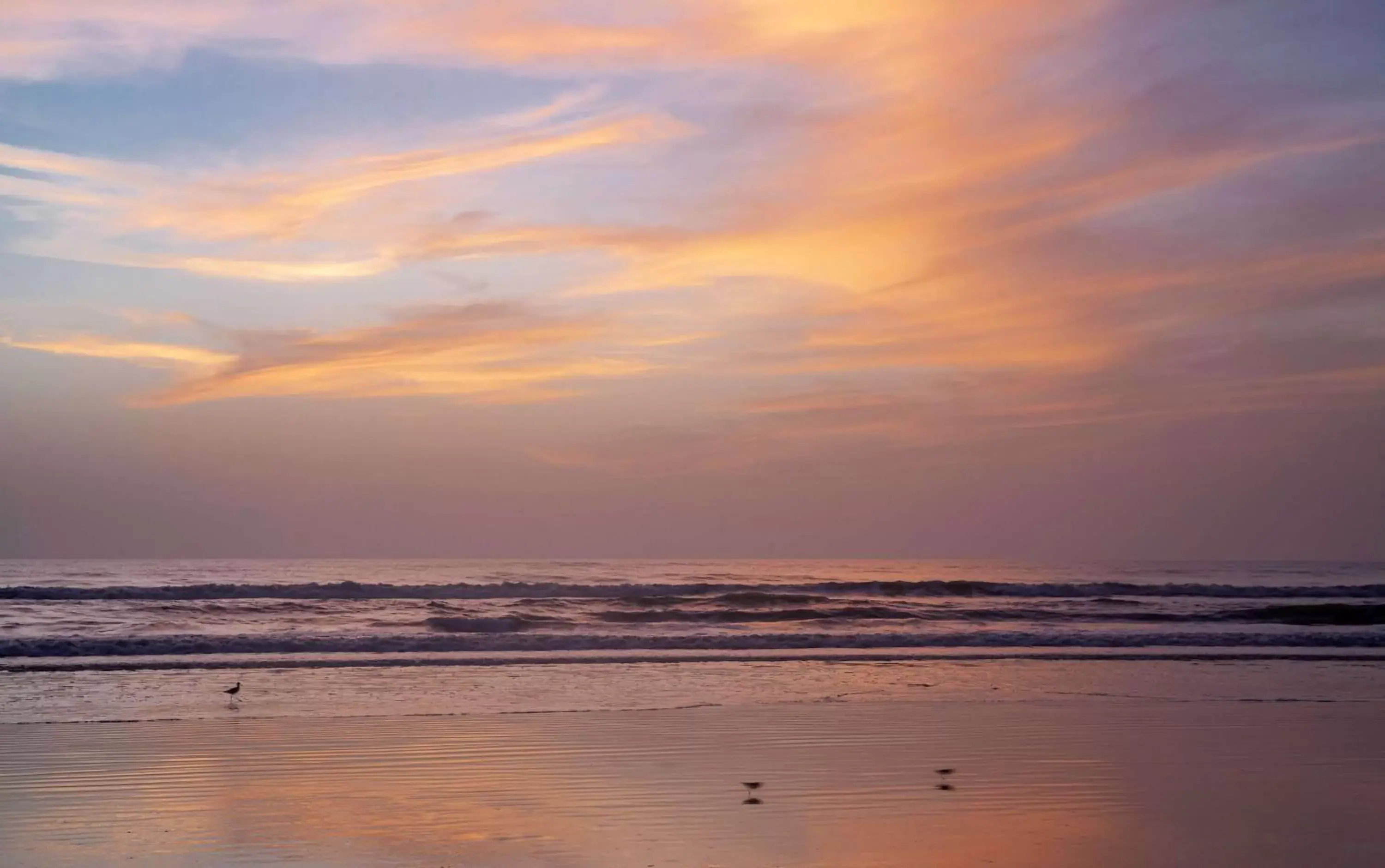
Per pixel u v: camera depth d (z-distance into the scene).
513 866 7.12
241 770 10.16
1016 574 85.06
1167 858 7.52
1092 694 15.87
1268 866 7.38
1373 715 14.19
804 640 23.00
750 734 12.30
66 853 7.38
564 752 11.16
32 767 10.17
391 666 18.53
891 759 10.93
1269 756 11.38
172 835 7.86
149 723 12.70
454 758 10.77
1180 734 12.60
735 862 7.21
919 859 7.36
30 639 20.58
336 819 8.35
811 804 8.93
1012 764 10.77
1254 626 28.64
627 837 7.86
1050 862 7.34
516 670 18.25
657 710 14.02
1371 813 8.97
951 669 18.95
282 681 16.50
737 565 117.00
